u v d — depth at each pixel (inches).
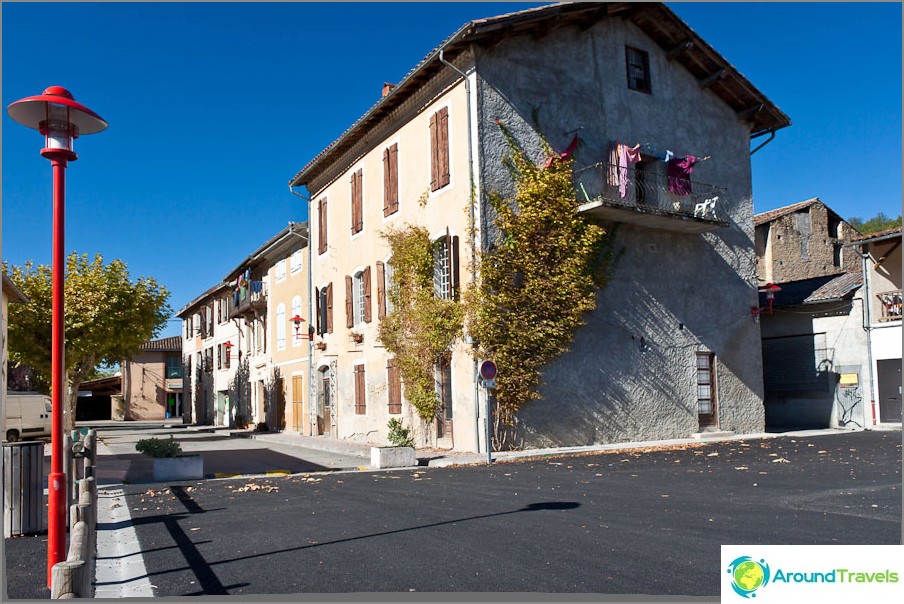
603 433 714.2
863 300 913.5
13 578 240.1
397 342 767.7
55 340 229.0
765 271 1202.0
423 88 750.5
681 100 828.6
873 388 895.7
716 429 805.2
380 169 857.5
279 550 271.3
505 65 693.9
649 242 780.0
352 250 939.3
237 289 1486.2
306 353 1118.4
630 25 796.6
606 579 217.5
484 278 653.3
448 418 713.0
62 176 226.5
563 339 689.6
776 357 1019.3
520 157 689.6
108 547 287.9
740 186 871.1
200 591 217.8
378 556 255.9
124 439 1154.0
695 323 806.5
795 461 531.5
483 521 317.1
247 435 1157.1
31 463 319.9
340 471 579.8
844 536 267.0
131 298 1246.3
